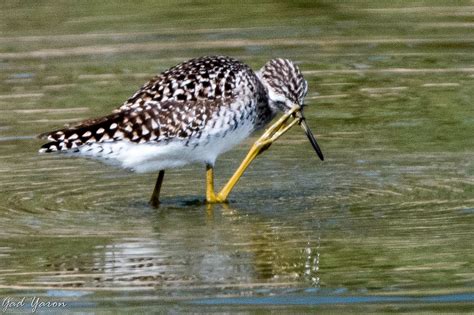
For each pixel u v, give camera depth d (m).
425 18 22.42
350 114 17.75
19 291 11.32
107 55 20.66
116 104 17.94
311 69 19.92
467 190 14.33
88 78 19.45
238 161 16.16
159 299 11.03
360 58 20.45
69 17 22.62
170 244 12.58
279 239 12.67
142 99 14.02
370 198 14.17
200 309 10.78
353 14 22.70
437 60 20.19
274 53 20.66
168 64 20.00
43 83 19.27
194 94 14.05
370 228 12.97
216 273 11.67
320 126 17.33
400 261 11.85
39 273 11.79
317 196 14.35
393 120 17.38
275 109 15.18
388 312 10.61
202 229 13.13
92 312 10.77
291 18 22.56
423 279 11.40
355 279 11.45
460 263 11.75
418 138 16.59
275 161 16.02
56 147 13.40
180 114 13.93
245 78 14.45
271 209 13.90
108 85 19.00
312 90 18.89
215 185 15.05
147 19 22.52
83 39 21.50
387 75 19.50
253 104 14.55
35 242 12.70
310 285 11.32
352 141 16.64
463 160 15.58
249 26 22.03
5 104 18.17
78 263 12.02
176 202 14.38
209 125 14.08
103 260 12.09
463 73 19.41
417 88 18.77
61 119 17.25
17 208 14.03
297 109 15.05
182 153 14.12
